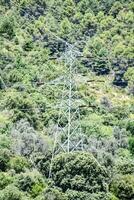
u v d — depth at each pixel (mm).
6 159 105625
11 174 102000
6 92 158375
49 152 113938
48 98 162125
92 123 155500
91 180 98000
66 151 116312
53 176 100562
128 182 102000
